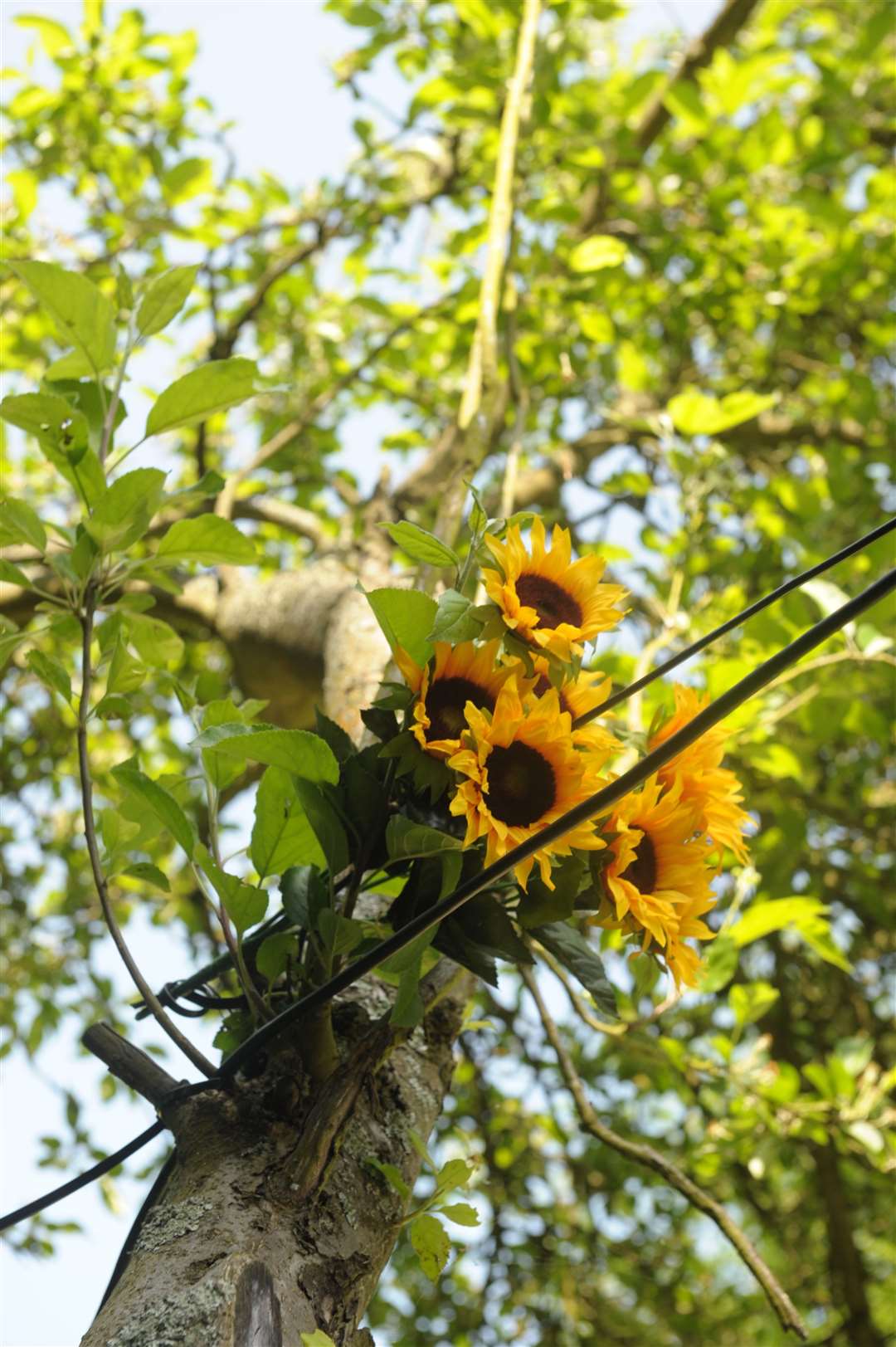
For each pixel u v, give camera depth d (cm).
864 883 310
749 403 206
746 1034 307
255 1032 83
